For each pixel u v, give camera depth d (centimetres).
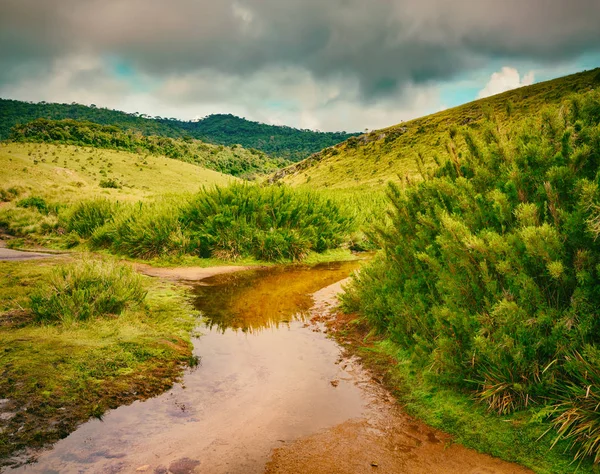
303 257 1227
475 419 341
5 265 932
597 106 386
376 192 2584
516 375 343
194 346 535
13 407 341
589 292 310
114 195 2984
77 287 602
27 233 1518
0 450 290
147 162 12238
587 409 288
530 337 336
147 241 1188
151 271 1027
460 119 8412
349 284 695
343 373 459
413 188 544
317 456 304
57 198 2423
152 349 489
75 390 380
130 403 374
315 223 1375
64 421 334
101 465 283
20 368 400
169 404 379
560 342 320
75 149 12244
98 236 1314
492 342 349
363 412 372
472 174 508
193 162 16012
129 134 16525
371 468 289
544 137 413
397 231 554
